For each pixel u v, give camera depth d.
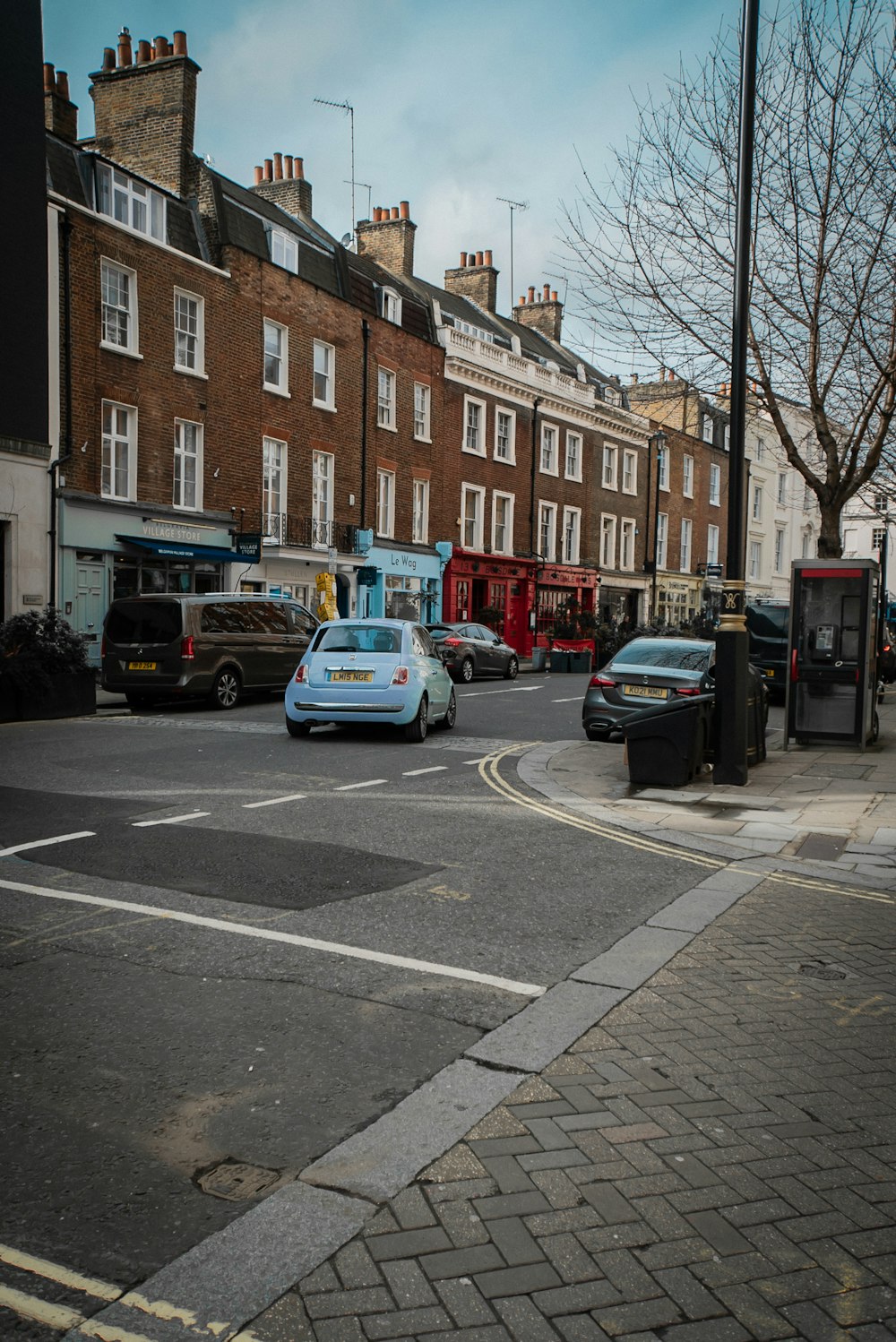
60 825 7.23
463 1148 3.04
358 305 29.02
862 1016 4.21
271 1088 3.39
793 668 12.77
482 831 7.56
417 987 4.34
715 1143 3.12
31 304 18.44
